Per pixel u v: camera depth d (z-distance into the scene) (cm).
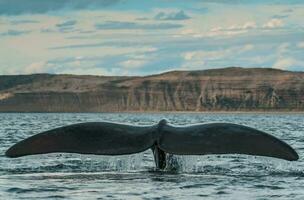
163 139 4647
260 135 4569
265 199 4428
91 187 4716
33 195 4466
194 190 4631
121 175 5206
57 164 6212
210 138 4612
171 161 5494
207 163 6456
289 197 4497
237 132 4622
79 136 4662
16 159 6825
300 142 11456
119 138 4678
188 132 4688
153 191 4569
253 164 6366
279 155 4422
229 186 4819
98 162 6281
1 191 4603
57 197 4400
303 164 6397
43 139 4622
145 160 6550
